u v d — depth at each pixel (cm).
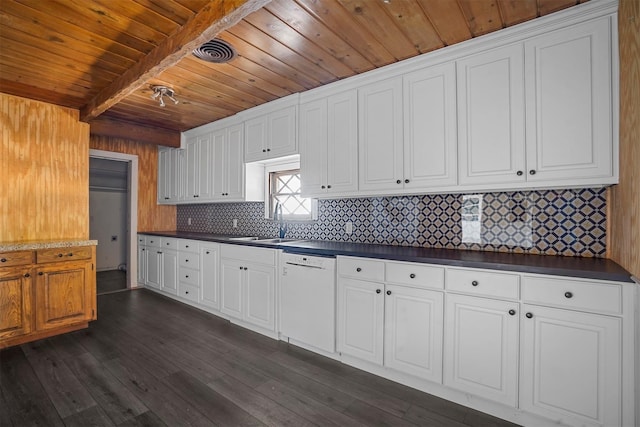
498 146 188
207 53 215
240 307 303
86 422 165
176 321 317
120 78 245
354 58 220
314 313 242
